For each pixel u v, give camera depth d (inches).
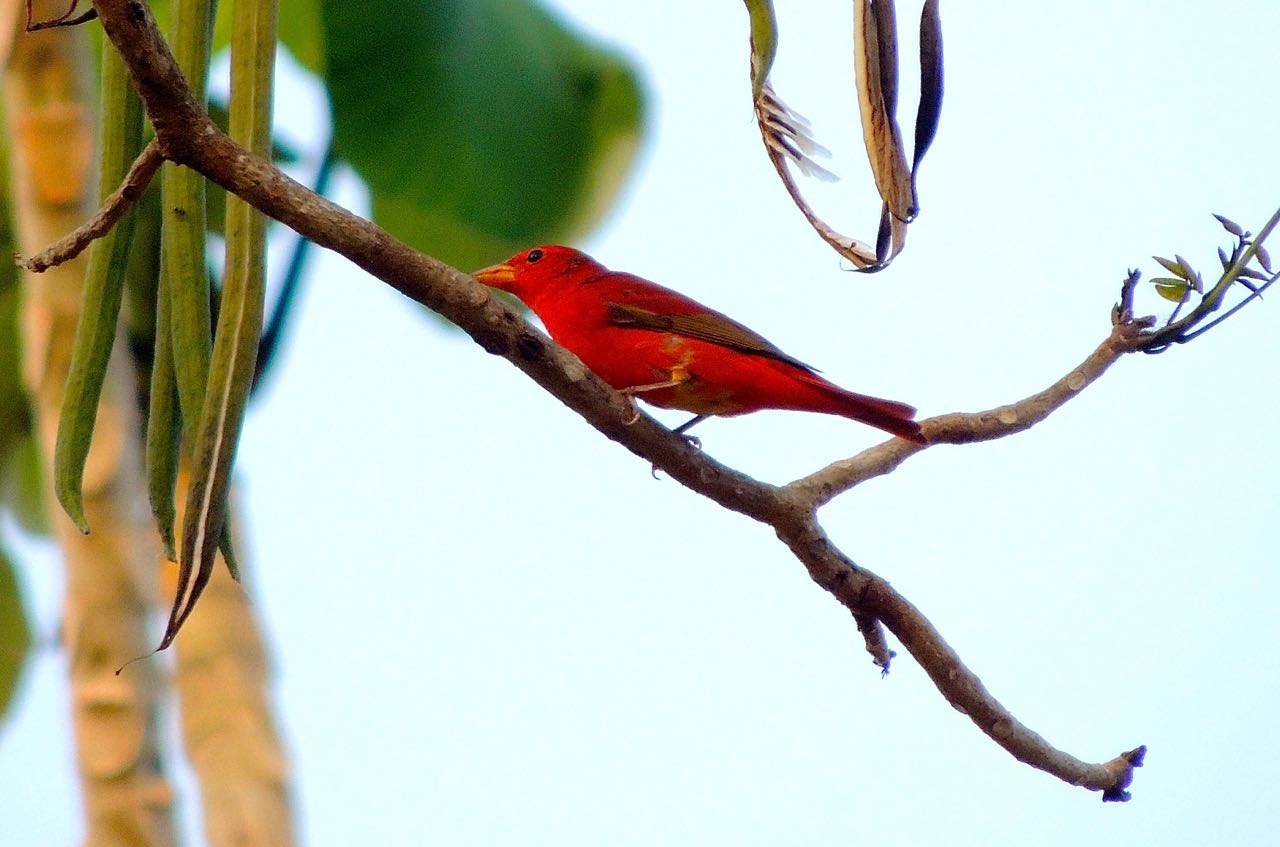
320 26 486.6
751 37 260.4
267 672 380.2
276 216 246.5
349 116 482.3
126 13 219.1
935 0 266.4
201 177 263.0
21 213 387.5
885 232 272.1
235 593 384.2
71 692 359.9
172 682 371.9
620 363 385.4
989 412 362.9
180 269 260.8
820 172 302.8
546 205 503.5
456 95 489.1
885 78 262.4
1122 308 357.1
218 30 504.1
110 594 365.4
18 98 389.1
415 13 489.1
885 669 348.8
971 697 331.6
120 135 263.6
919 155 268.1
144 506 386.9
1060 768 338.6
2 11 392.2
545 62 512.1
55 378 375.2
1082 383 362.6
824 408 364.8
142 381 446.0
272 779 363.3
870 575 331.0
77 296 379.6
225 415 242.1
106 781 351.6
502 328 269.4
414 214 511.5
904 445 359.3
